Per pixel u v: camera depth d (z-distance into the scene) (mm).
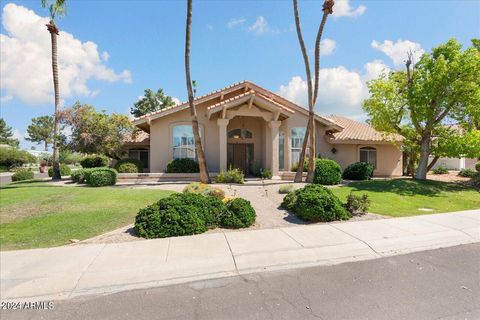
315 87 15047
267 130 18203
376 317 3434
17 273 4688
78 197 10727
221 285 4352
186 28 14430
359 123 26391
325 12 14531
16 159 47031
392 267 5035
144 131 22672
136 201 10133
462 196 12969
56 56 18547
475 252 5812
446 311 3561
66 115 18688
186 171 17109
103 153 20531
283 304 3770
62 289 4215
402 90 17141
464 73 14125
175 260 5219
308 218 8109
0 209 8961
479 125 15898
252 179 17250
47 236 6652
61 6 17797
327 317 3441
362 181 16094
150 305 3783
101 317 3508
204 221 7266
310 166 14828
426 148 16891
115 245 6027
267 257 5414
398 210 9688
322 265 5141
